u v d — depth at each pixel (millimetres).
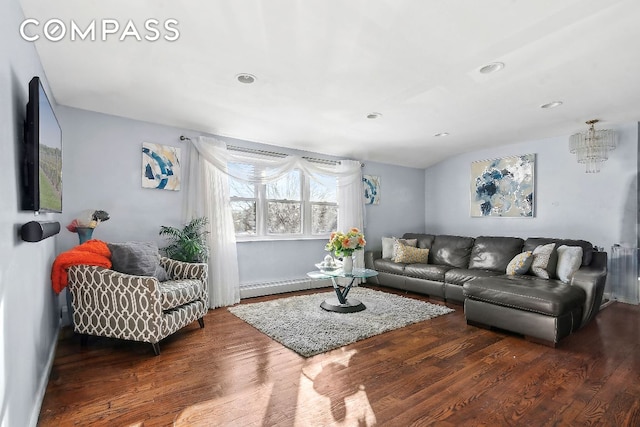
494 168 5184
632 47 2270
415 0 1812
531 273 3680
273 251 4562
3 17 1372
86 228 2912
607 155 3867
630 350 2615
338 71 2625
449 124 4004
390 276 4891
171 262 3287
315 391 1997
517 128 4164
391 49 2309
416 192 6309
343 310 3584
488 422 1692
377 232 5734
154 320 2492
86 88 2846
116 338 2752
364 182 5582
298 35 2141
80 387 2021
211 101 3184
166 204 3686
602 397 1924
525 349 2646
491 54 2385
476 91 3035
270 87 2910
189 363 2367
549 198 4598
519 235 4914
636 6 1846
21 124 1629
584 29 2072
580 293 2959
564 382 2098
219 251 3885
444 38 2176
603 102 3293
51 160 1940
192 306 2969
